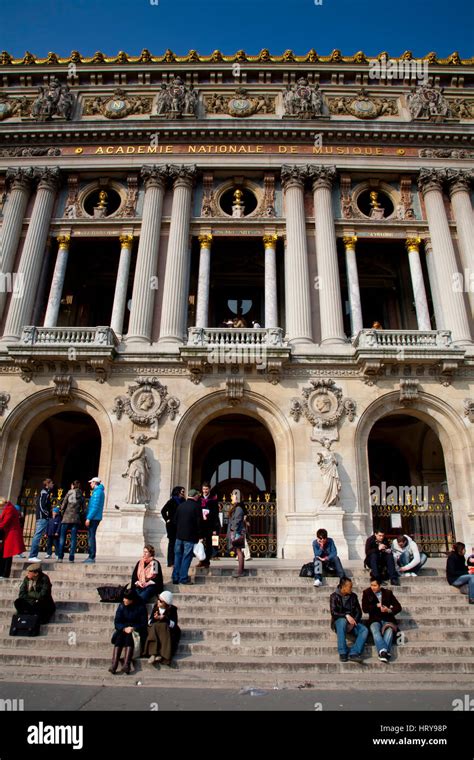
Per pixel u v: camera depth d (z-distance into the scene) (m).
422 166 26.45
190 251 25.30
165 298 23.53
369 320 29.48
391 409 21.69
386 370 21.70
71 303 28.27
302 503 19.86
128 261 25.02
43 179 26.16
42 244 25.05
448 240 24.83
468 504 20.41
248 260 28.67
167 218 25.73
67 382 21.42
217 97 28.52
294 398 21.34
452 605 11.91
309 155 26.52
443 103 28.02
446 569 13.29
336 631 9.72
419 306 24.16
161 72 28.83
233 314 29.39
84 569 13.76
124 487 20.05
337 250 27.14
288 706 7.16
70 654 9.52
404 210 26.19
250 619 11.03
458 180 26.09
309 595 12.24
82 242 26.75
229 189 27.03
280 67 28.55
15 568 13.57
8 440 21.19
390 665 9.30
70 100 28.45
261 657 9.62
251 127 26.44
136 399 21.20
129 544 18.61
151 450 20.56
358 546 19.08
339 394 21.31
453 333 22.94
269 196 26.27
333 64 28.67
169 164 26.28
